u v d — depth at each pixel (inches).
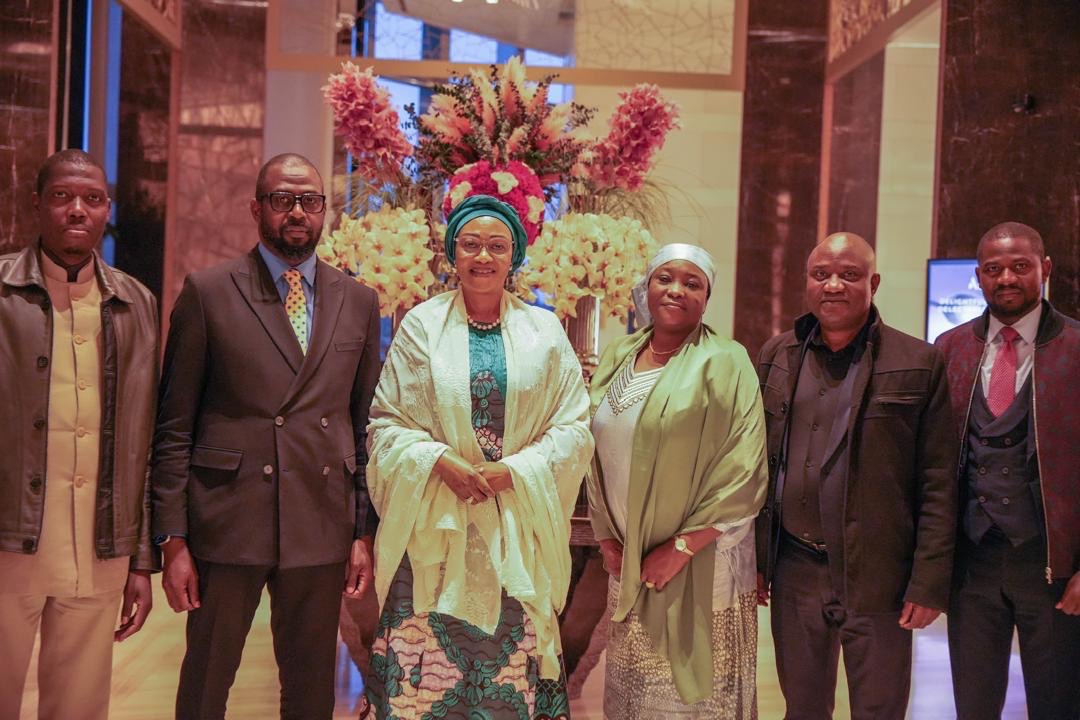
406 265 138.3
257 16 329.7
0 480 101.6
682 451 110.7
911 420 110.1
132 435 107.3
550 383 113.0
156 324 111.9
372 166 148.3
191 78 326.3
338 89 142.6
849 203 346.6
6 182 260.4
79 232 104.0
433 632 110.9
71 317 105.9
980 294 223.3
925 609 108.3
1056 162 268.4
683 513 112.0
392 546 107.9
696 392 111.2
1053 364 113.7
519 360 111.9
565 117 150.2
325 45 335.3
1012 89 267.9
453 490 106.8
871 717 110.8
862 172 346.9
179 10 324.2
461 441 108.9
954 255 269.3
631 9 347.9
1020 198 268.5
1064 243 267.7
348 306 115.2
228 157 328.5
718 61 347.6
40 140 261.0
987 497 115.4
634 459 111.7
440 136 145.8
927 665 184.7
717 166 370.6
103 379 106.1
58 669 109.7
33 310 103.7
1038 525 113.2
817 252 112.3
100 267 108.0
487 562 109.7
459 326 113.7
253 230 329.1
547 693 114.9
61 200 103.9
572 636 150.4
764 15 342.3
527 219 130.5
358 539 115.0
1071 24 267.7
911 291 352.5
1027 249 115.3
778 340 120.9
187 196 327.0
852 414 109.3
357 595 113.5
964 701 119.0
